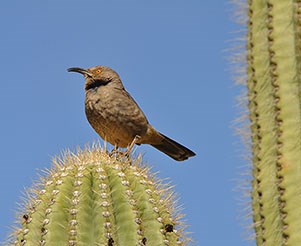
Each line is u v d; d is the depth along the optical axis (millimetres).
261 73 6289
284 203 5789
